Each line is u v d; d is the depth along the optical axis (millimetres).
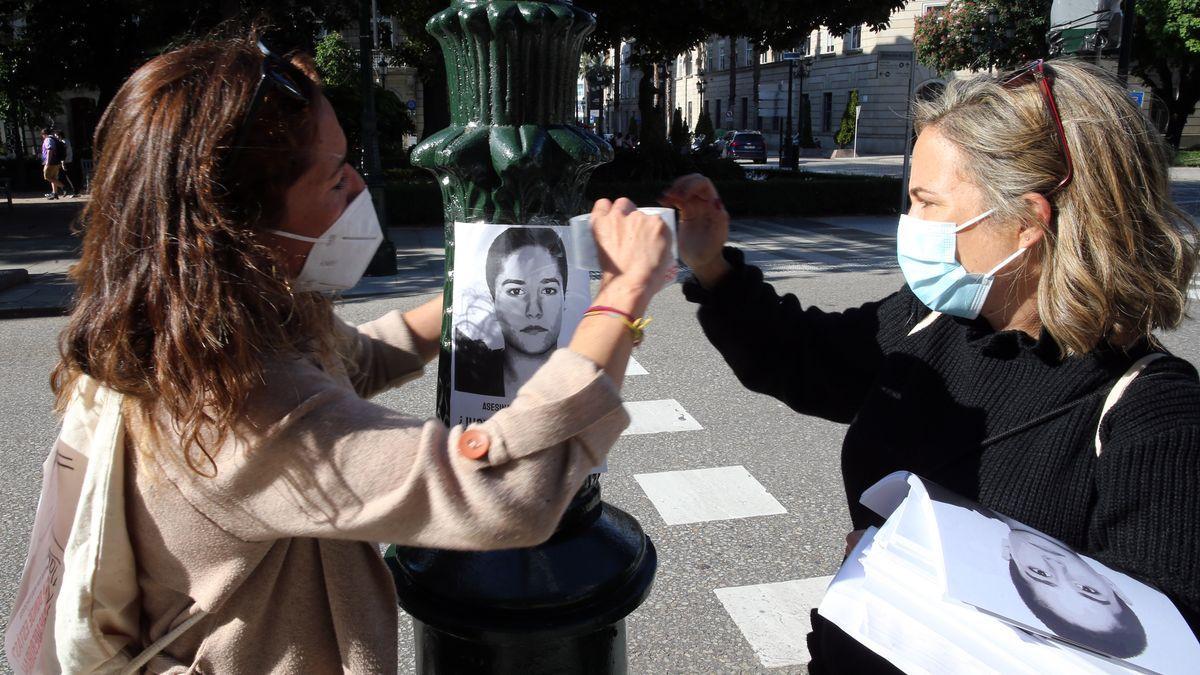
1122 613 1066
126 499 1147
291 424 1044
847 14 15562
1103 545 1229
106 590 1152
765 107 45188
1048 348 1326
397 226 15391
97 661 1189
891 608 1155
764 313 1677
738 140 39938
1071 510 1271
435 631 1605
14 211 18344
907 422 1463
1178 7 29422
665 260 1160
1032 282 1355
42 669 1253
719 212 1626
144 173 1048
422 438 1046
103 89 19531
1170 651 1031
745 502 4332
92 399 1219
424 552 1589
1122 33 9359
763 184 17109
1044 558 1138
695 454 4953
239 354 1021
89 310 1111
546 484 1035
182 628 1188
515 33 1407
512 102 1452
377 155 10422
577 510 1558
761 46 17312
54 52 19141
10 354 7113
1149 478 1177
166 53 1148
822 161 39406
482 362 1495
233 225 1047
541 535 1044
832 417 1751
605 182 17016
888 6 15734
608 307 1125
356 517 1037
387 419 1068
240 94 1056
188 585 1151
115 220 1063
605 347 1098
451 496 1019
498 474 1032
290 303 1104
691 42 17781
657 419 5512
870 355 1645
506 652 1535
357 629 1198
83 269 1123
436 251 12602
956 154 1359
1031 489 1296
